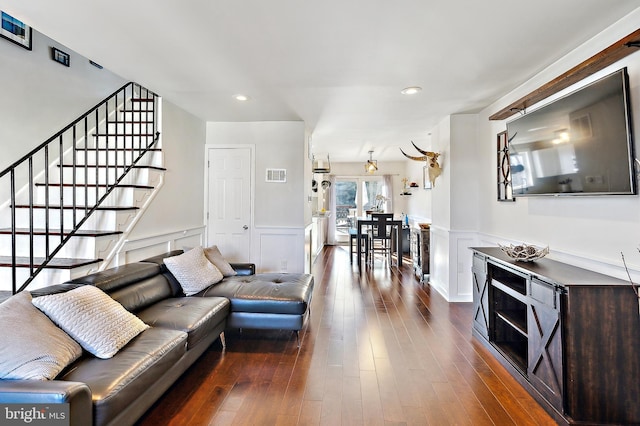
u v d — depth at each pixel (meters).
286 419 1.89
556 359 1.90
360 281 5.20
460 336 3.08
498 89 3.22
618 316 1.81
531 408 2.01
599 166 2.02
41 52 3.22
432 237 4.95
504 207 3.43
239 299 2.86
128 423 1.58
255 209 4.76
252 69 2.77
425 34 2.17
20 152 3.04
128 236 3.19
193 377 2.35
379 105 3.78
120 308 2.04
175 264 2.98
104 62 2.65
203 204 4.77
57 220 3.07
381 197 8.84
